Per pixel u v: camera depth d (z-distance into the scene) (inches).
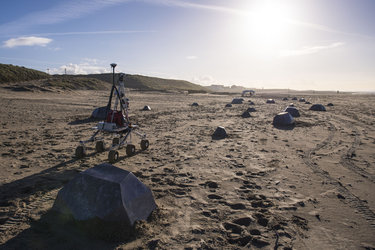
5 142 366.6
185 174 241.0
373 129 555.5
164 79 6929.1
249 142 398.0
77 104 1062.4
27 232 137.0
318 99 2222.0
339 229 149.7
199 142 392.5
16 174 231.1
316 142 406.9
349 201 189.5
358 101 1893.5
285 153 331.9
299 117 773.9
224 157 306.8
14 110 765.3
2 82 1993.1
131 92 2549.2
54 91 1701.5
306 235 142.3
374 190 211.6
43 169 247.0
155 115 782.5
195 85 7647.6
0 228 140.9
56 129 490.0
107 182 143.0
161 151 331.3
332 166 277.6
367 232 147.0
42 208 164.1
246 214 165.2
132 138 415.8
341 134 484.4
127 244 127.4
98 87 2810.0
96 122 592.7
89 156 298.0
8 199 177.6
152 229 141.4
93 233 133.7
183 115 800.9
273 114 867.4
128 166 263.1
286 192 204.2
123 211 136.3
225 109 1071.6
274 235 141.5
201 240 134.0
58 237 132.2
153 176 234.5
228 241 134.6
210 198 189.5
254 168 265.6
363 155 327.9
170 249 125.3
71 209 144.3
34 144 358.3
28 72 2625.5
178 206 173.9
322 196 197.9
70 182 151.7
